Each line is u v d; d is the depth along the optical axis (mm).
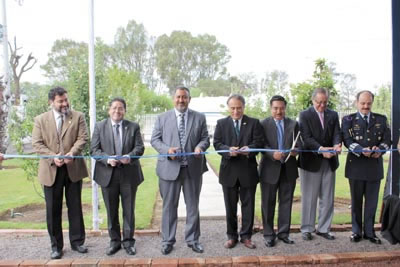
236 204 4574
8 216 6500
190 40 58000
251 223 4578
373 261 4148
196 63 59312
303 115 4746
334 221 5680
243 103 4500
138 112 12234
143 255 4336
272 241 4594
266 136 4625
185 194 4492
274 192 4582
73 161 4258
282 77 43781
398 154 5238
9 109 11344
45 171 4176
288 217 4703
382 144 4520
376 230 5191
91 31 4949
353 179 4652
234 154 4375
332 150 4520
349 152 4738
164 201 4453
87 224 5684
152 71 58812
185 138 4418
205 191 8109
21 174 10859
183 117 4457
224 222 5746
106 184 4250
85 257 4277
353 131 4648
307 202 4828
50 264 4012
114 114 4273
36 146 4129
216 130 4598
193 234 4484
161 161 4445
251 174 4488
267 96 9188
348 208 6711
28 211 6887
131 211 4402
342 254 4203
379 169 4633
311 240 4789
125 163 4246
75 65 8547
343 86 32594
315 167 4727
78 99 8258
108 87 9148
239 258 4121
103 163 4305
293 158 4648
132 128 4406
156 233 5059
